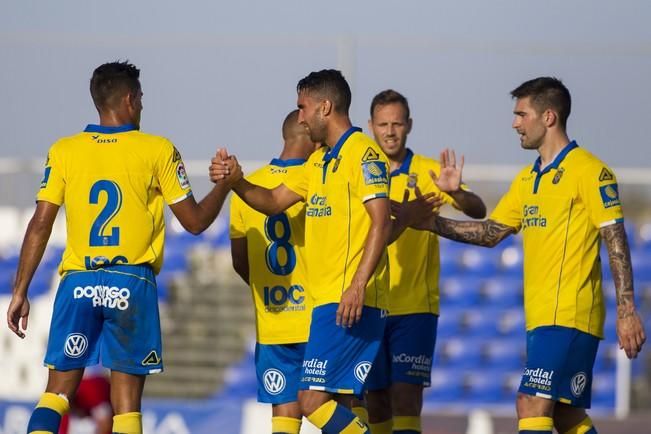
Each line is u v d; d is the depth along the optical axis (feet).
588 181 73.20
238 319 159.84
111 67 73.26
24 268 71.56
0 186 157.79
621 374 153.69
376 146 71.56
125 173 71.10
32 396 149.18
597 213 73.00
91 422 121.80
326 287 71.92
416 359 87.61
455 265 164.35
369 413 87.66
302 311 80.38
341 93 72.84
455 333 162.09
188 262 161.38
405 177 90.33
